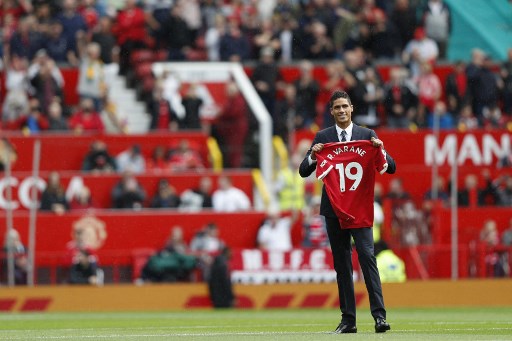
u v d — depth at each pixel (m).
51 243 93.12
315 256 89.25
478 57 113.19
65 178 97.06
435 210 92.75
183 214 95.38
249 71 112.31
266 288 84.38
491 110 113.12
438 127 110.12
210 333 46.41
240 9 115.44
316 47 113.50
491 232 94.38
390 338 40.28
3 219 92.56
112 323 61.41
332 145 43.94
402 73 109.25
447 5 124.88
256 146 102.62
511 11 129.00
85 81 104.44
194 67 108.19
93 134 101.88
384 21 115.75
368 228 43.72
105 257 87.62
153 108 105.19
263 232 93.25
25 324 61.16
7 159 90.19
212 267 83.50
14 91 103.94
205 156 102.56
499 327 50.91
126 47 109.88
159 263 87.12
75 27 110.50
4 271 85.44
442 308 82.12
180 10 113.06
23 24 108.88
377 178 102.69
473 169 105.19
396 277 86.75
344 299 44.34
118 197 96.25
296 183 99.38
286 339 40.41
